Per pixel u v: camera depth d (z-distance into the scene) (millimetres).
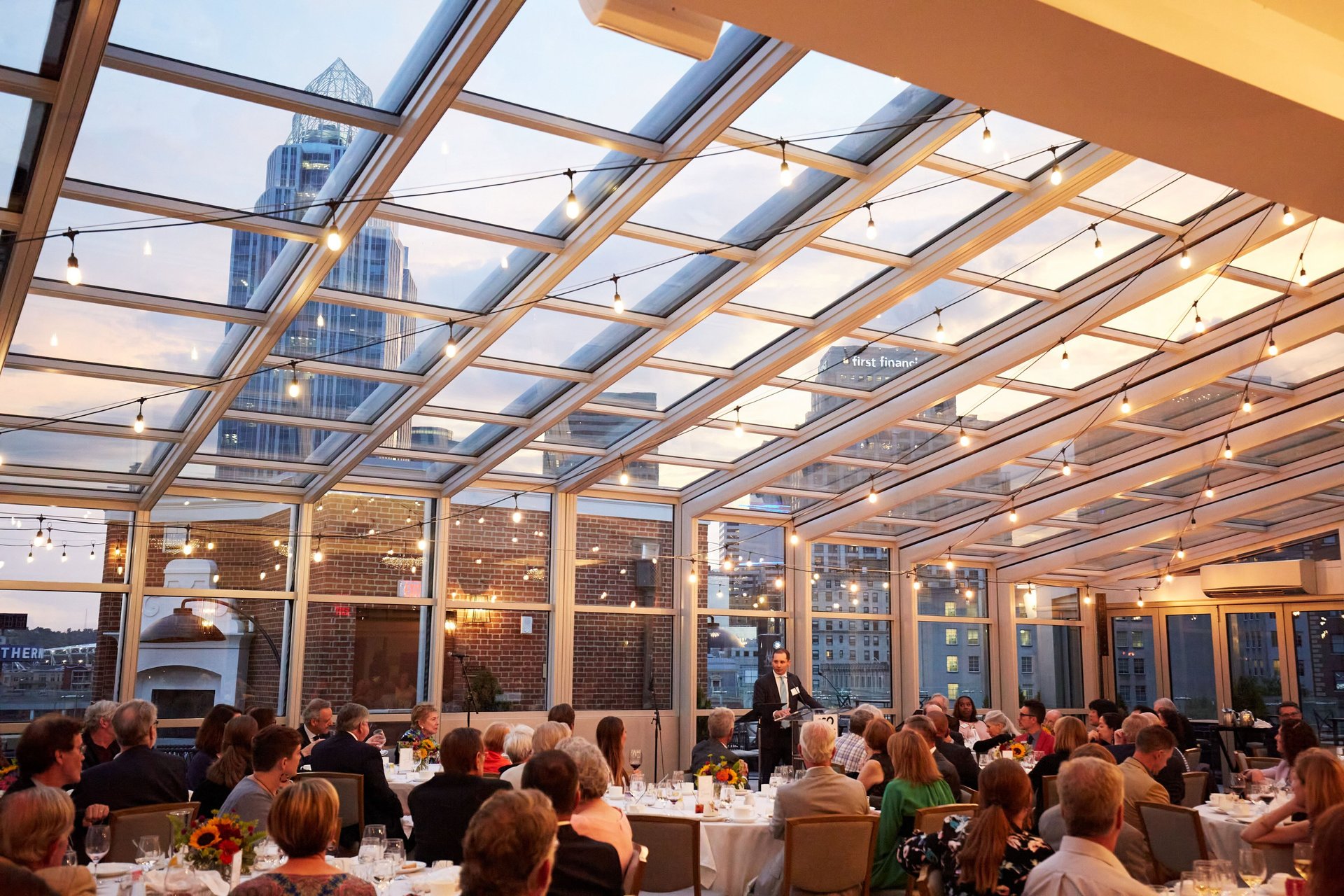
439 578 10703
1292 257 8148
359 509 10484
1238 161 4312
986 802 3533
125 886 3398
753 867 6133
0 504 9047
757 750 11844
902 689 13664
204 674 9688
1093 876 3010
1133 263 8078
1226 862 3863
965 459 11227
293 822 2982
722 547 12438
